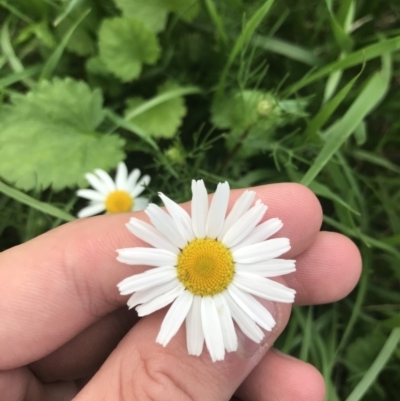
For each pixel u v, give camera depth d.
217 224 0.08
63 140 0.12
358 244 0.13
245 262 0.08
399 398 0.13
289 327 0.12
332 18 0.11
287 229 0.09
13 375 0.09
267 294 0.08
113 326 0.10
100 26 0.13
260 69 0.13
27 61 0.14
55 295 0.09
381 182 0.13
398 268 0.12
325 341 0.12
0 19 0.14
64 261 0.09
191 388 0.07
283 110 0.11
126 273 0.09
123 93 0.14
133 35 0.12
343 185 0.12
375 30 0.14
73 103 0.12
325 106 0.11
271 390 0.10
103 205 0.12
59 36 0.13
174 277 0.08
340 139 0.10
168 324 0.08
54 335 0.09
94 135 0.12
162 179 0.13
